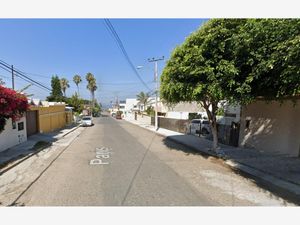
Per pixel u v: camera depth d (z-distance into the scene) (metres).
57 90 54.34
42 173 6.99
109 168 7.57
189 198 4.99
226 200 4.91
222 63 7.12
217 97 7.52
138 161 8.70
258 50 6.16
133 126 29.92
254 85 7.64
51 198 4.99
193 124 18.77
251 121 10.96
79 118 42.62
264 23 5.47
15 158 8.92
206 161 8.79
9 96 8.69
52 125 22.45
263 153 9.73
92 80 65.69
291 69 4.79
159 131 21.67
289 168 7.26
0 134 10.39
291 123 8.84
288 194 5.26
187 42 8.42
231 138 12.30
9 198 5.02
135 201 4.82
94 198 4.97
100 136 17.67
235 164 8.06
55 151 10.92
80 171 7.18
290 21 4.65
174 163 8.40
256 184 5.97
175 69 8.47
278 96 7.91
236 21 7.20
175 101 9.62
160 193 5.28
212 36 7.27
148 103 67.81
